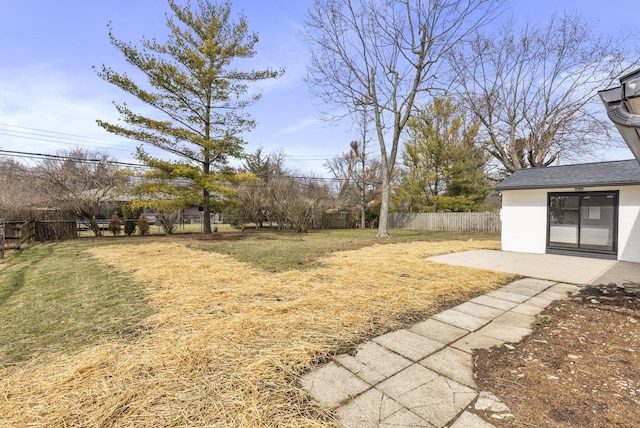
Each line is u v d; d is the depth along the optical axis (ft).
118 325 9.66
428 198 61.26
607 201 23.45
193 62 38.22
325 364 7.35
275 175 68.03
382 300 12.29
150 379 6.54
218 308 11.18
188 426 5.15
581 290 14.33
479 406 5.75
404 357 7.72
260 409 5.61
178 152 39.81
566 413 5.52
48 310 11.18
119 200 45.88
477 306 11.96
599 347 8.21
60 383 6.36
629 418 5.36
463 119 52.16
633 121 8.70
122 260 21.75
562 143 42.45
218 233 48.42
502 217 28.66
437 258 23.35
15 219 35.68
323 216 65.77
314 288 13.98
